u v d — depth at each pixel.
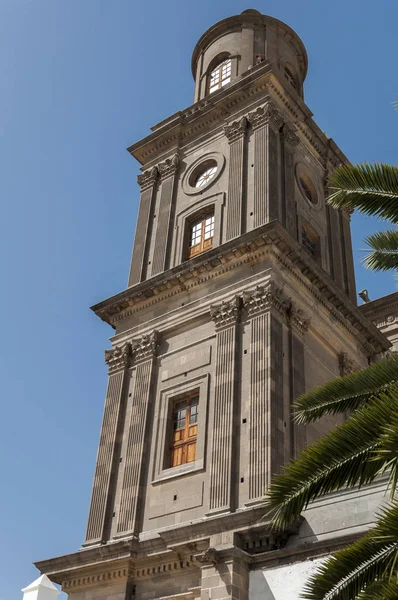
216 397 27.89
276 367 27.52
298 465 14.56
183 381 30.02
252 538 23.25
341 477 14.23
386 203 17.33
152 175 39.56
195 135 39.50
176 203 37.50
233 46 44.44
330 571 13.77
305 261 31.25
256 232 30.33
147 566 25.84
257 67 38.12
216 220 34.28
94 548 27.02
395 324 44.12
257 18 45.50
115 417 31.14
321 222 38.12
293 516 14.46
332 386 16.81
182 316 31.75
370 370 16.59
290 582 21.34
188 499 26.53
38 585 34.53
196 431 28.56
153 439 29.52
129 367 32.69
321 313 32.31
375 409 14.18
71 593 27.41
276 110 36.81
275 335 28.39
